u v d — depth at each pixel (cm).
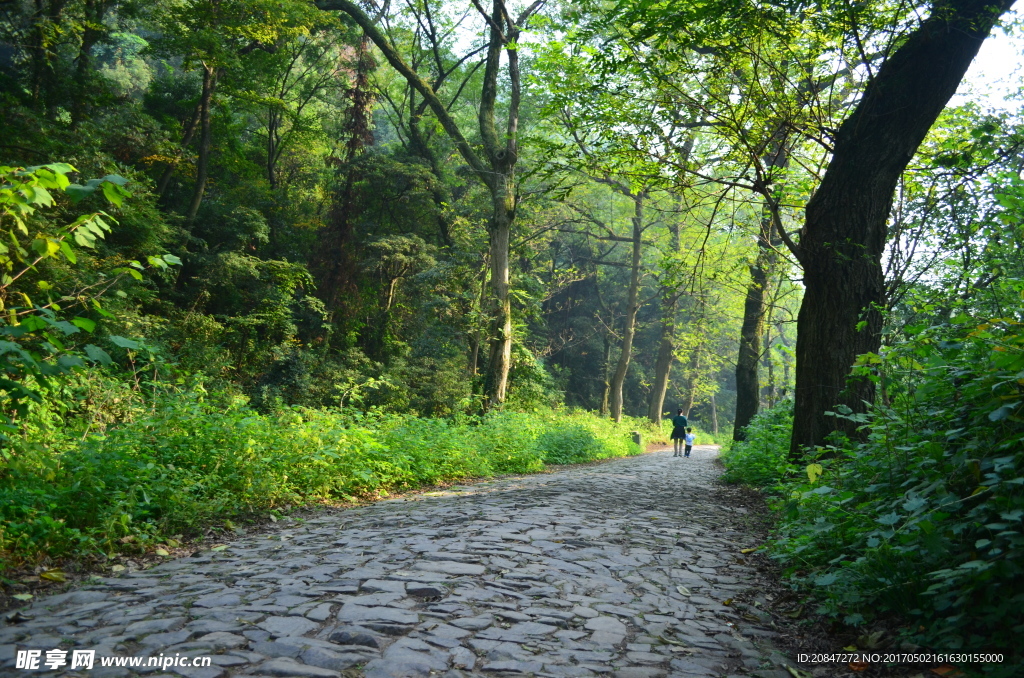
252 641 371
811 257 979
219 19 2464
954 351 501
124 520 612
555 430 2305
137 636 376
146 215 1995
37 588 488
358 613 420
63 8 2473
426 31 3309
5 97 1861
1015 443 397
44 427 838
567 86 1254
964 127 1146
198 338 2253
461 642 383
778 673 368
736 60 1163
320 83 3741
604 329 5578
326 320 3100
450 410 2827
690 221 3045
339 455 1016
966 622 365
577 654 377
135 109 2509
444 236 3506
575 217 4444
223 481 820
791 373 2072
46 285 441
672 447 4012
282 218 3334
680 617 458
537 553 613
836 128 1146
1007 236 752
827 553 521
